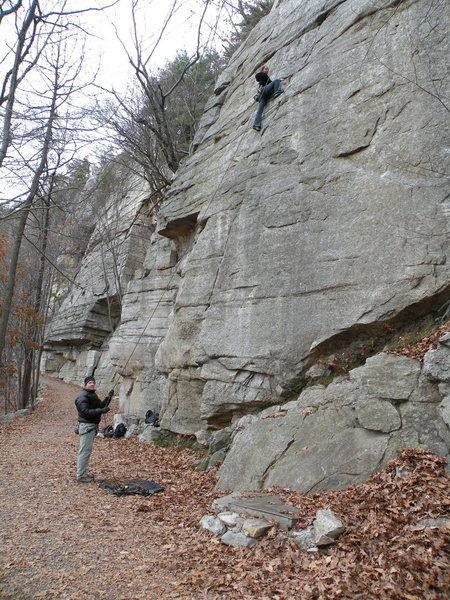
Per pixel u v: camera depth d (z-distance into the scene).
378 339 7.25
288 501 5.49
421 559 3.76
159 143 19.17
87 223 28.14
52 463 9.15
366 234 7.59
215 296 10.09
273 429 7.36
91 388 7.96
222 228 10.58
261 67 11.97
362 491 5.20
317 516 4.68
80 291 31.83
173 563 4.41
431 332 6.50
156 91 20.08
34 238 24.38
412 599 3.35
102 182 24.28
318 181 8.66
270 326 8.62
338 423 6.52
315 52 10.05
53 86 10.22
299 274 8.41
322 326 7.77
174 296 14.79
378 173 7.80
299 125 9.60
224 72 14.66
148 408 14.09
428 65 7.70
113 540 5.00
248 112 11.66
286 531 4.74
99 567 4.28
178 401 11.16
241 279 9.54
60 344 35.88
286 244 8.84
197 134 14.54
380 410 6.05
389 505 4.69
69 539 4.95
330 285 7.84
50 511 5.91
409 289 6.82
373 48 8.67
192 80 23.08
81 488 7.21
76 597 3.67
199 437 10.10
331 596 3.51
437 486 4.72
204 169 12.62
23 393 21.89
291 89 10.23
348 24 9.44
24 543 4.75
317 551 4.30
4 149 8.88
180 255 14.19
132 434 13.41
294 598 3.61
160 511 6.16
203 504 6.41
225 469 7.46
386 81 8.22
